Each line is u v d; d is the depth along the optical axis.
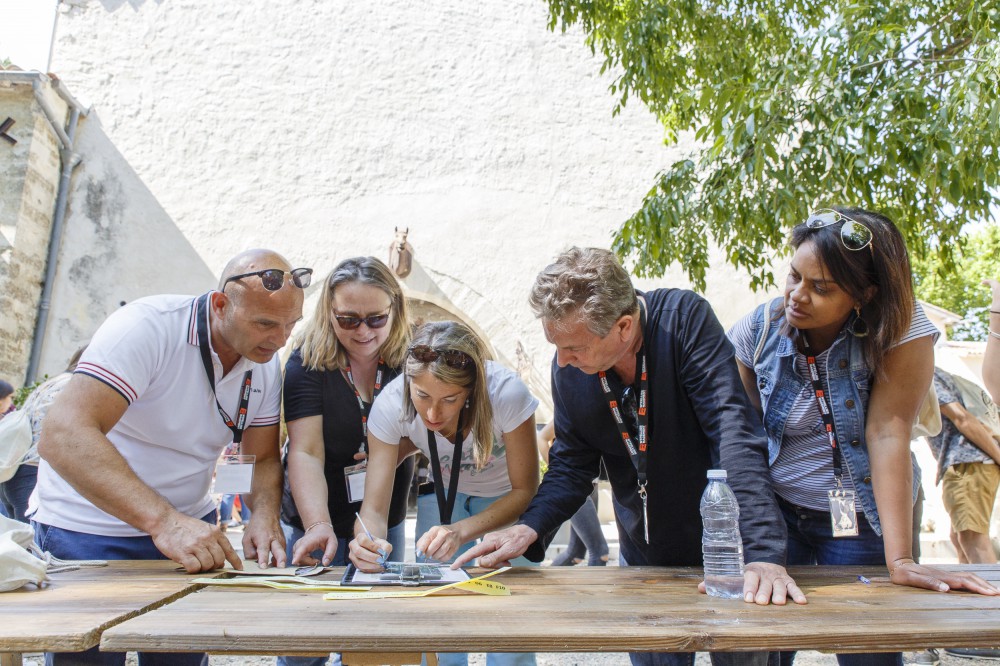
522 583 1.88
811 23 5.50
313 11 10.63
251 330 2.17
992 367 3.20
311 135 10.33
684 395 2.03
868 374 2.09
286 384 2.70
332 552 2.22
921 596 1.68
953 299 23.94
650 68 5.30
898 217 4.36
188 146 10.03
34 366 9.03
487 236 10.45
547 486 2.25
